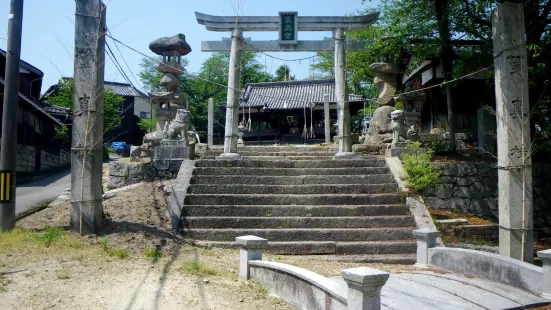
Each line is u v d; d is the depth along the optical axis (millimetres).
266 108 30547
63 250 7176
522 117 7539
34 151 24172
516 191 7488
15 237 7613
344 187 10820
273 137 33469
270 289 5934
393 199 10312
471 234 9781
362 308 4023
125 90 40000
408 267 7773
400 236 9172
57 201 12289
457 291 5977
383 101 14367
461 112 17578
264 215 9867
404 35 13445
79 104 8719
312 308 4984
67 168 30516
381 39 14195
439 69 16969
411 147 11367
